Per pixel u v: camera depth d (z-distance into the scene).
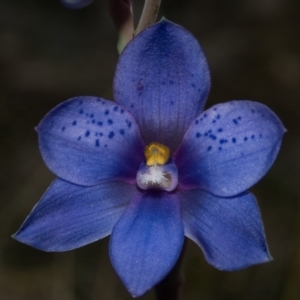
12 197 0.38
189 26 0.53
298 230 0.31
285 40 0.49
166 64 0.22
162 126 0.22
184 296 0.31
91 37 0.52
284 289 0.31
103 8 0.54
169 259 0.21
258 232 0.21
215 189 0.21
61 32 0.52
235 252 0.21
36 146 0.41
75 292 0.33
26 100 0.45
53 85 0.46
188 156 0.22
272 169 0.38
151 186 0.22
